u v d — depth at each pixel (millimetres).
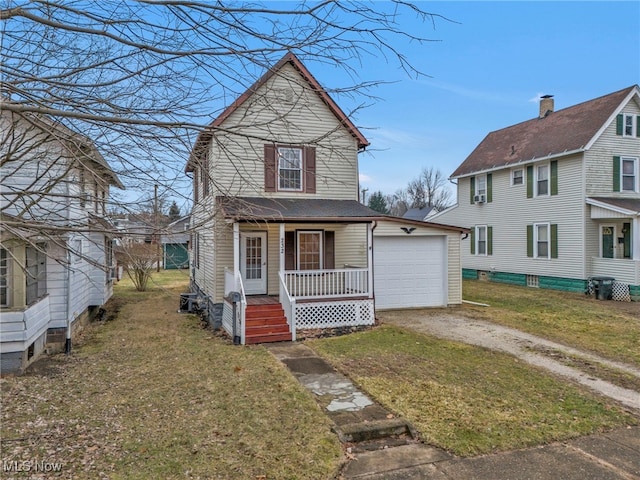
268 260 12484
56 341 9188
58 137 3402
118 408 5824
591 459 4445
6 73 3127
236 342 9695
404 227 13961
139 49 3182
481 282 21641
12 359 7539
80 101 3248
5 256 8195
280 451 4539
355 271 11445
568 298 16156
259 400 5977
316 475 4102
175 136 3404
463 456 4492
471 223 23516
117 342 10109
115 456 4445
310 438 4820
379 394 6180
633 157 17594
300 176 12422
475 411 5590
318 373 7281
